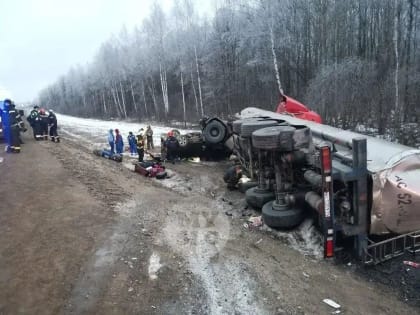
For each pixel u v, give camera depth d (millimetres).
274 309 4648
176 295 4918
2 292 4918
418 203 5836
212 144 14938
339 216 6234
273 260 5984
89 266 5570
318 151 6742
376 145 6648
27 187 9375
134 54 57750
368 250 6062
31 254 5906
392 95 20438
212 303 4762
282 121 8727
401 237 5859
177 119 41219
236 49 35531
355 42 32250
